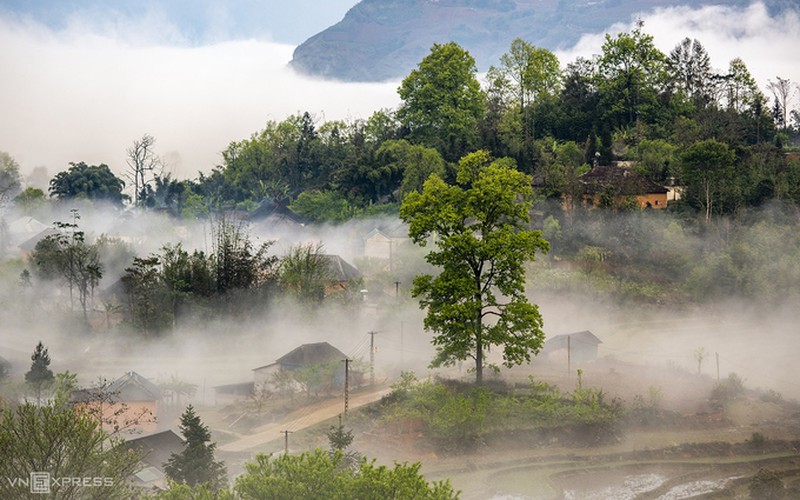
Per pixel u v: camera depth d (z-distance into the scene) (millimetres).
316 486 53219
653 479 81062
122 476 53375
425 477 78625
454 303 90438
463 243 88500
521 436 86688
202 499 53281
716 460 85312
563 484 79188
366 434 86688
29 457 50281
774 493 76812
